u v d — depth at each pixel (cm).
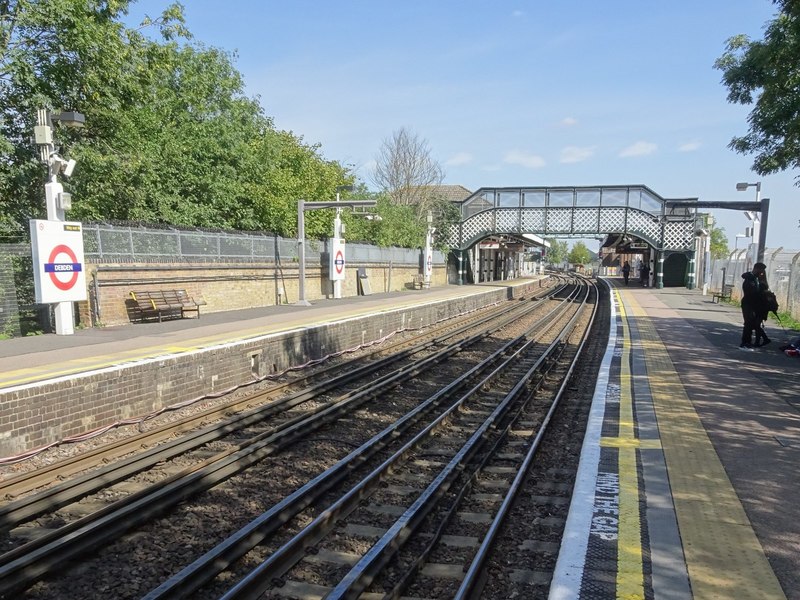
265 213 2469
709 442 652
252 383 1202
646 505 488
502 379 1296
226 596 416
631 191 3816
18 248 1323
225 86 2722
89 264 1380
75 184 1588
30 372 848
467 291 3347
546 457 753
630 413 775
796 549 415
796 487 525
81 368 881
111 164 1600
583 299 4000
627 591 364
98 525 533
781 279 2127
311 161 3031
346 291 2695
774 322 1806
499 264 6084
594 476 553
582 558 404
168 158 2094
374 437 816
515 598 419
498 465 735
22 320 1337
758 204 1780
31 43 1391
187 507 605
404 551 504
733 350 1290
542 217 3991
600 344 1845
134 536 539
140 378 930
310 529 522
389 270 3244
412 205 4388
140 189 1856
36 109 1375
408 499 628
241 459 730
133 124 1752
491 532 496
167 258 1620
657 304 2517
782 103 1138
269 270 2080
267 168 2562
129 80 1555
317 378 1295
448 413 948
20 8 1329
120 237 1485
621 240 4853
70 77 1426
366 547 517
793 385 941
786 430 696
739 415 762
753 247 2234
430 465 736
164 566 488
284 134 3156
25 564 464
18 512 575
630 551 412
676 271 4106
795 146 1201
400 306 2134
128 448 791
